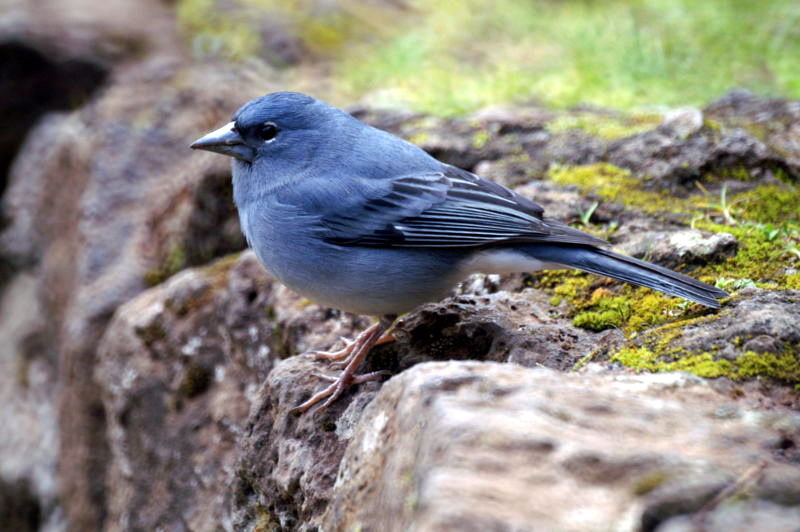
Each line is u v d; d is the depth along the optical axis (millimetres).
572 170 10930
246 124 8492
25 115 18109
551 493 4793
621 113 12766
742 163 10398
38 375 15805
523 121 12133
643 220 9664
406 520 5102
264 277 10508
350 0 19281
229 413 10328
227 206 12398
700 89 14047
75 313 13234
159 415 11094
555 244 7879
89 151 14961
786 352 6766
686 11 16828
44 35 17703
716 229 9219
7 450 15562
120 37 18062
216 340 10961
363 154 8406
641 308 8000
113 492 12062
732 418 5754
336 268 8141
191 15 18438
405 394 5949
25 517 15320
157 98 15695
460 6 19359
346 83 15789
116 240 13711
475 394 5746
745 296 7645
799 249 8445
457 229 7992
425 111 13461
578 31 17078
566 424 5477
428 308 8469
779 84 13852
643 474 4934
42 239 16484
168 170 14477
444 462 5055
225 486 9602
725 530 4637
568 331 7914
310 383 8070
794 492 4844
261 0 18812
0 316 17391
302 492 7398
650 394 6234
